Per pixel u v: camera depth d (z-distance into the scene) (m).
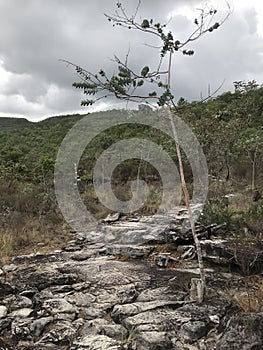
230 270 5.61
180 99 5.02
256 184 12.03
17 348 3.75
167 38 4.71
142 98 4.68
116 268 6.26
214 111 13.01
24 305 4.65
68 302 4.76
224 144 12.42
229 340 3.32
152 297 4.80
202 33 4.77
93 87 4.49
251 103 14.84
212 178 13.01
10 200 11.11
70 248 7.88
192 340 3.68
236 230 6.75
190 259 6.41
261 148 13.38
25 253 7.61
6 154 18.72
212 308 4.20
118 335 3.88
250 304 4.08
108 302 4.77
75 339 3.86
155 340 3.59
